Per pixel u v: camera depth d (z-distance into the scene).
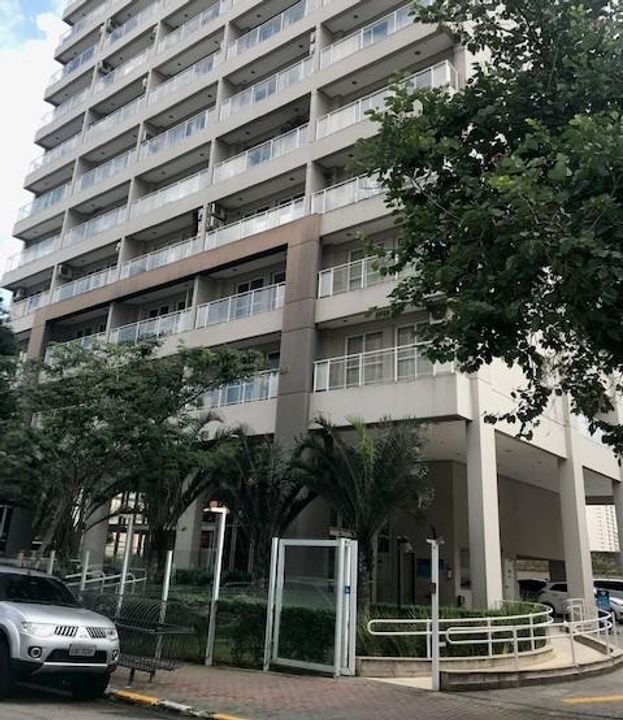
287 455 18.16
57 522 15.95
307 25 26.86
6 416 16.28
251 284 25.95
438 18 8.94
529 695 10.48
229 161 27.52
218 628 12.41
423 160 8.45
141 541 24.73
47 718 7.77
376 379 19.59
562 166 6.18
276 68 28.75
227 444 17.25
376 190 21.73
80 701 9.26
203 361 15.20
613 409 10.05
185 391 15.73
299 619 11.67
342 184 22.95
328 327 21.88
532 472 26.92
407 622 12.10
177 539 22.55
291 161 24.80
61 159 37.50
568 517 22.58
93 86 37.81
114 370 15.13
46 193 38.31
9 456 14.97
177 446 15.69
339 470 15.69
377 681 10.89
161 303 29.22
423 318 20.20
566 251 5.99
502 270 7.14
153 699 9.11
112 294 29.48
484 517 17.05
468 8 8.72
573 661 13.15
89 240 32.72
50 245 35.84
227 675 11.12
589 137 6.31
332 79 24.83
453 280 7.61
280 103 26.31
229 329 23.98
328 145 23.77
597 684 12.12
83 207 35.06
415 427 16.38
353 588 11.59
